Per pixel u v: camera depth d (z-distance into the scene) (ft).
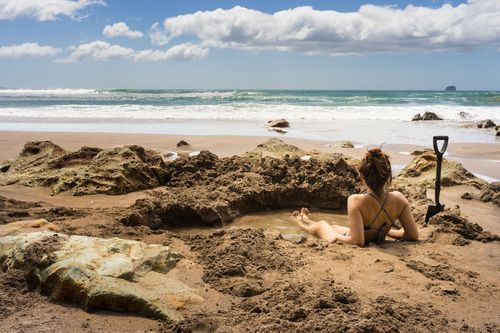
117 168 24.99
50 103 124.16
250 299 12.37
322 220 21.18
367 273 13.96
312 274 13.87
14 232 15.84
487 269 14.67
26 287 12.57
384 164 16.83
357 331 10.43
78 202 22.61
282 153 34.58
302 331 10.60
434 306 12.00
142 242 15.80
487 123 68.18
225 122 71.87
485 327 11.07
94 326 10.84
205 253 15.69
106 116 80.28
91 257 12.89
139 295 11.62
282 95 185.78
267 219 22.27
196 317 11.14
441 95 178.09
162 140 48.32
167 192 24.35
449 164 29.91
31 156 30.71
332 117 84.12
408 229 17.37
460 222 18.35
